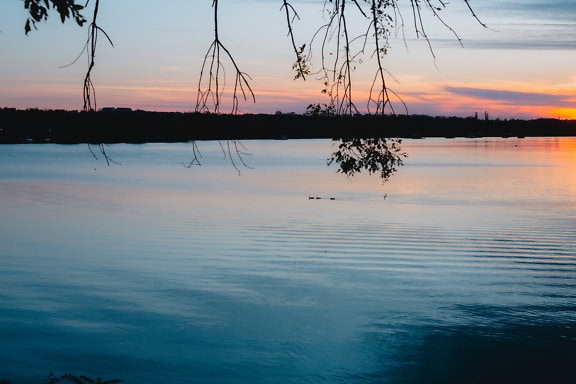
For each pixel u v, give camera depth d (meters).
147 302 16.59
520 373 11.68
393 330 14.25
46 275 19.86
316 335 13.89
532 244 25.94
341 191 55.22
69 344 13.21
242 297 17.14
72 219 35.16
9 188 57.91
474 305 16.27
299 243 26.06
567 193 53.69
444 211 39.62
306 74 3.55
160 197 49.38
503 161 117.31
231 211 39.28
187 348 13.02
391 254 23.52
